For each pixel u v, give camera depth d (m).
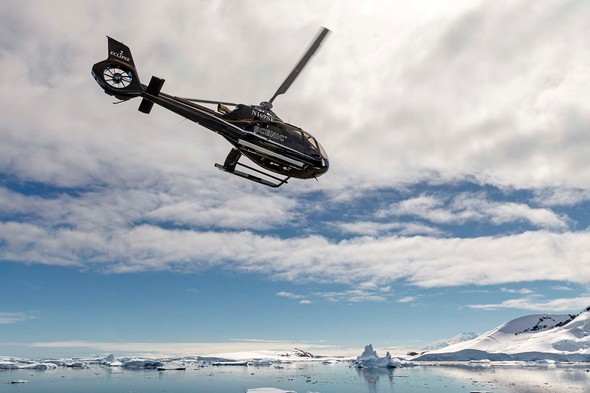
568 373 97.62
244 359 199.62
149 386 74.81
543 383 71.94
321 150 16.22
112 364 137.00
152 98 14.23
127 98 13.99
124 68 13.90
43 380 88.81
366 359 136.88
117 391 66.62
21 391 67.69
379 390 65.88
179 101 14.53
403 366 140.62
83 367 140.88
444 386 70.38
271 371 125.06
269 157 15.34
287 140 15.30
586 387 64.31
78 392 65.25
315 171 16.27
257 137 14.79
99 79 13.55
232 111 15.12
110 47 13.81
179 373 112.31
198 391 66.06
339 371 122.00
